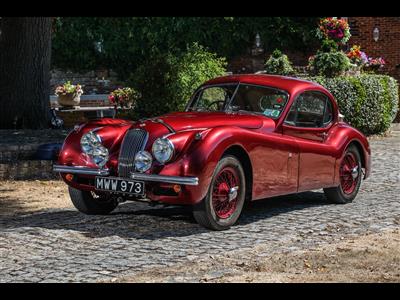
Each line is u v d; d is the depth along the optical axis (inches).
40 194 409.4
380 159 582.6
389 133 812.0
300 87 351.3
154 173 298.0
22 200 391.5
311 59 786.2
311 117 358.0
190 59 618.5
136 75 613.9
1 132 585.9
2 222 332.5
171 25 980.6
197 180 291.1
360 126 748.6
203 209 301.4
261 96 345.1
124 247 279.7
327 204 385.7
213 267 250.2
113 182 307.7
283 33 999.0
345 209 369.7
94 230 311.6
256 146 315.6
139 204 380.5
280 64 778.8
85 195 338.6
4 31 630.5
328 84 716.0
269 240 293.6
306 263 256.7
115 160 315.6
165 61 607.8
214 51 994.7
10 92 627.8
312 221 335.3
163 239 293.6
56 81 969.5
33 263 256.1
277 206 376.8
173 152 294.7
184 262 256.5
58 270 245.9
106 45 973.8
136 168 301.0
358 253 273.0
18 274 241.3
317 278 236.7
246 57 1003.9
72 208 369.4
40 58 634.2
